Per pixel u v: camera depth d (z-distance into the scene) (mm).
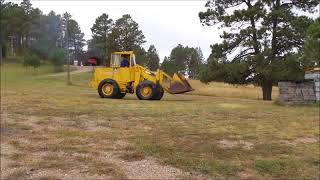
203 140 10633
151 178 7594
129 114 14570
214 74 36031
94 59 23953
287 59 33969
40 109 15359
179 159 8781
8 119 13203
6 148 9625
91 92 29219
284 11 35469
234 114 15227
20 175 7590
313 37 22281
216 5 38438
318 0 36375
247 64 34938
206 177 7777
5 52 111375
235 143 10461
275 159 9102
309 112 16484
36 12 114062
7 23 100875
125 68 22453
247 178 7816
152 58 98188
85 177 7543
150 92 21781
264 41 36125
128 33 76250
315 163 8984
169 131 11688
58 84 48812
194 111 15766
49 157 8828
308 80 20781
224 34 37094
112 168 8102
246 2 38250
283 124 13211
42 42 112125
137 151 9375
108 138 10695
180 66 113562
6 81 52188
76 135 11047
